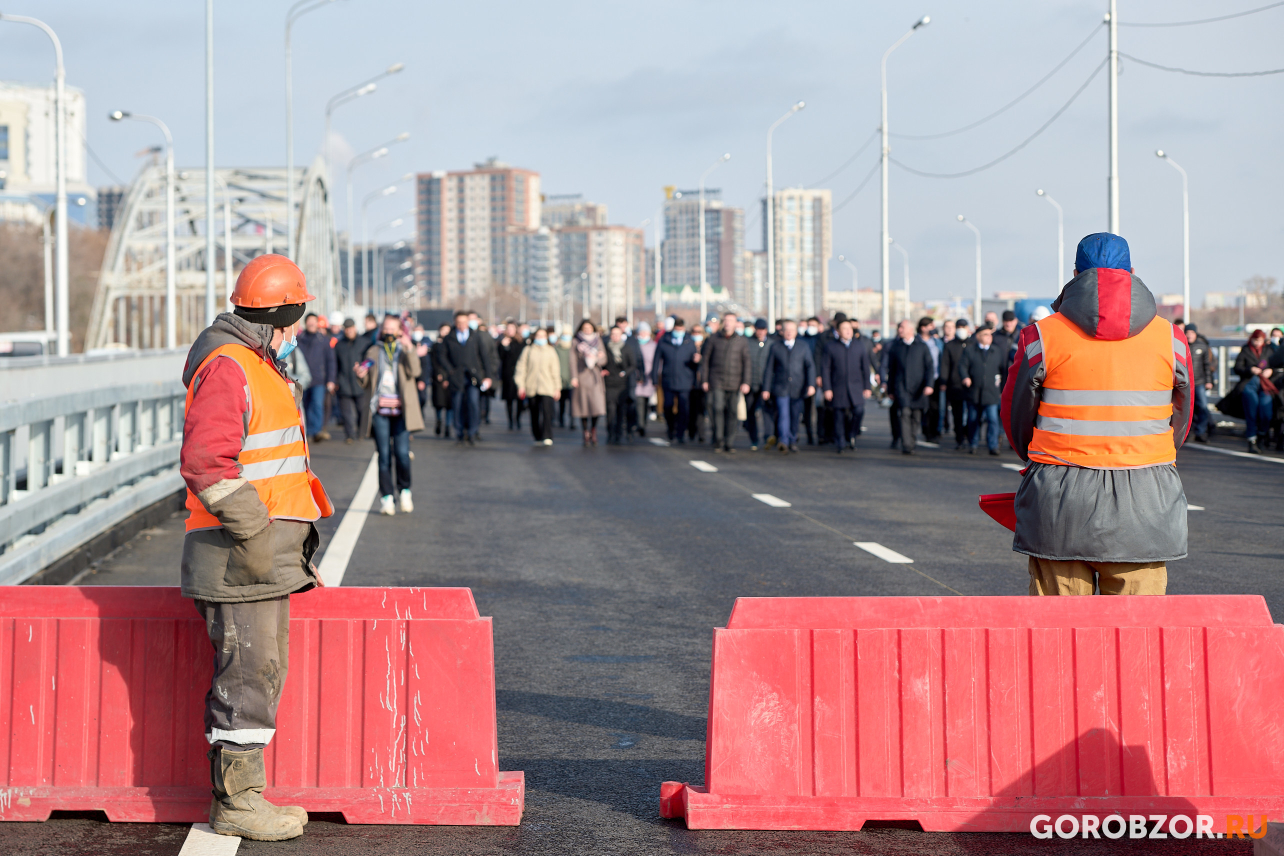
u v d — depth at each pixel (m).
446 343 23.48
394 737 4.57
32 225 106.88
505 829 4.50
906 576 9.40
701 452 21.27
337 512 13.28
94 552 10.17
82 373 18.50
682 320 23.34
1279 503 13.81
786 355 20.77
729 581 9.27
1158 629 4.52
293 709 4.58
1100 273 4.62
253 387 4.32
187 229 81.38
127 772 4.59
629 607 8.36
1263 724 4.51
